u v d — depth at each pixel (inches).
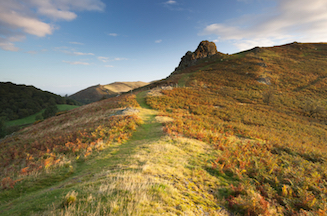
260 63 2687.0
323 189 275.7
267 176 304.5
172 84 2258.9
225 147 460.8
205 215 167.8
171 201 171.9
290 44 3804.1
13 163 447.8
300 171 346.9
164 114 989.8
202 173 284.8
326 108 1476.4
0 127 2094.0
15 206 187.0
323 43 3715.6
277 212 210.5
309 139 820.0
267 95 1662.2
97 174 268.7
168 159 335.6
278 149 520.4
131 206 146.1
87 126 791.1
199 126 714.2
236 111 1278.3
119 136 564.7
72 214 135.3
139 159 329.7
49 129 1035.3
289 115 1352.1
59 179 303.9
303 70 2442.2
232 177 297.0
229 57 3474.4
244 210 194.7
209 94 1875.0
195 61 4040.4
